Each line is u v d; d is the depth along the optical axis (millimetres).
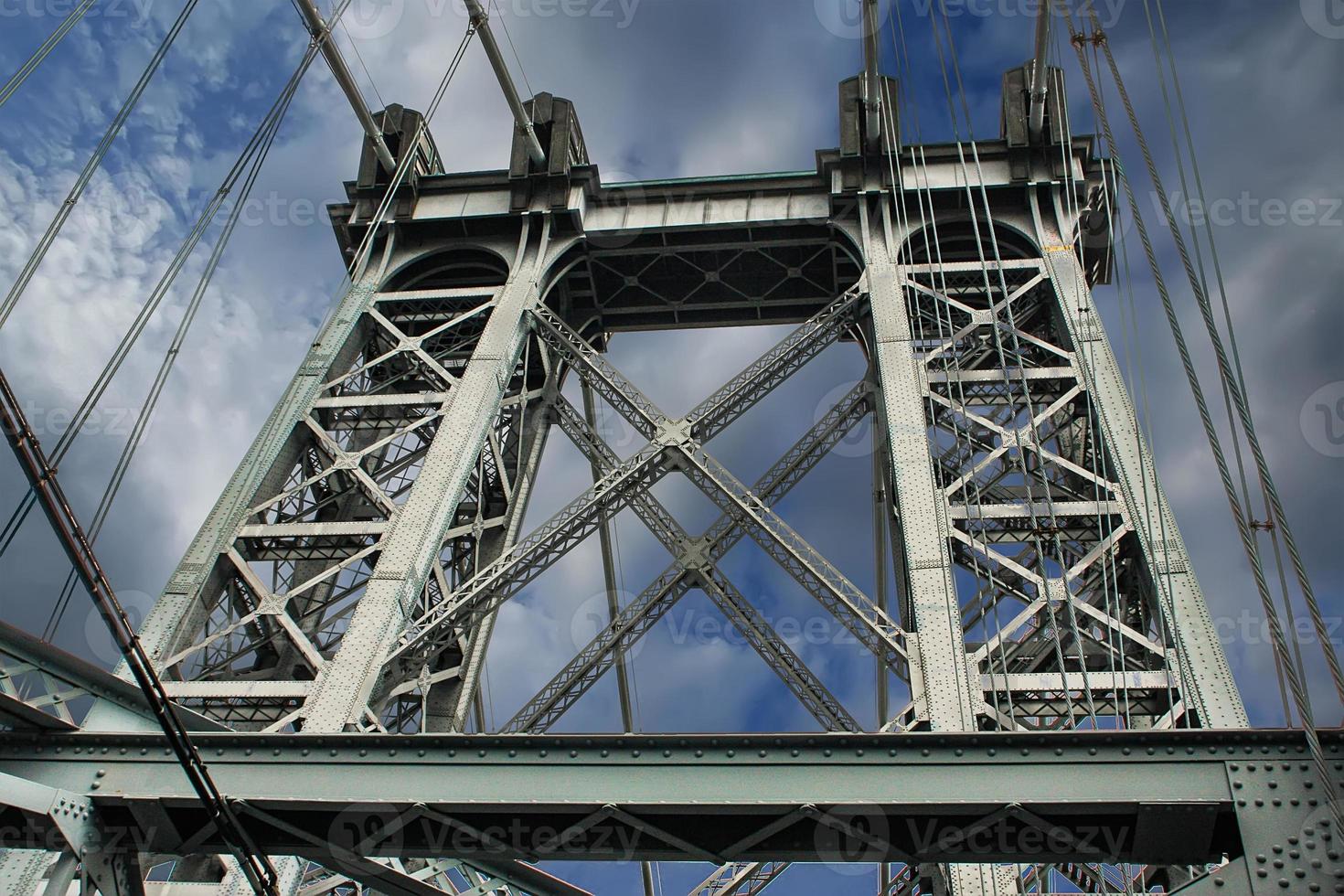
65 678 14109
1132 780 12102
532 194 32125
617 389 28172
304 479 27812
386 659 22359
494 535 29562
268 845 13570
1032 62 31344
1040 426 26781
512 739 13227
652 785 12750
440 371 28438
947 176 30453
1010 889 18281
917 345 27094
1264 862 11352
